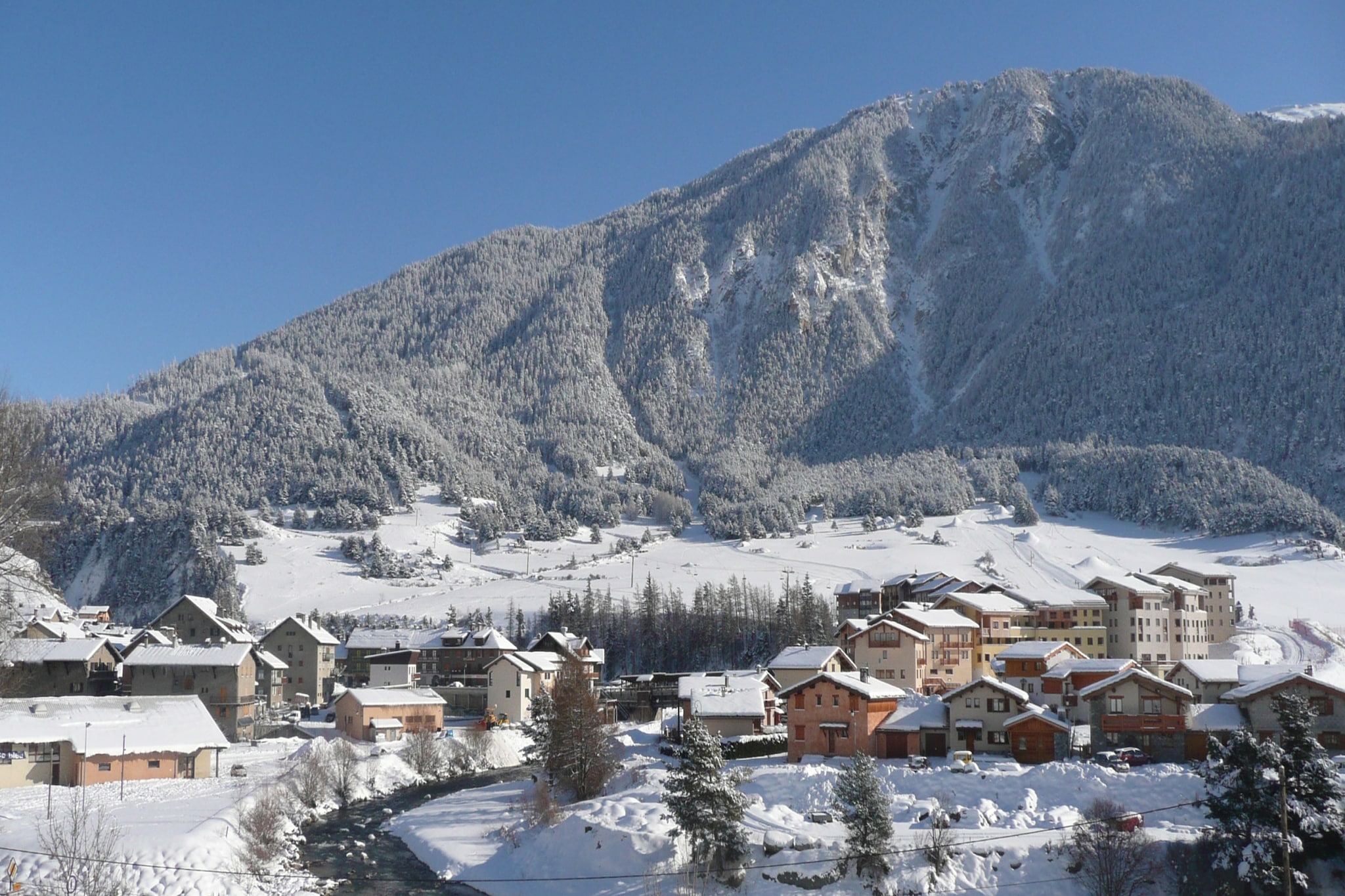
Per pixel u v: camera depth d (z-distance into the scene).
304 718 154.00
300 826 86.31
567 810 82.38
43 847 63.69
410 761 110.75
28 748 90.75
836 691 93.88
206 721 101.44
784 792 79.75
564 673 112.31
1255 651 175.12
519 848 77.69
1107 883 60.12
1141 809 68.62
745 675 120.06
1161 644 169.00
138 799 85.06
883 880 63.47
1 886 60.62
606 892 67.25
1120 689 85.75
